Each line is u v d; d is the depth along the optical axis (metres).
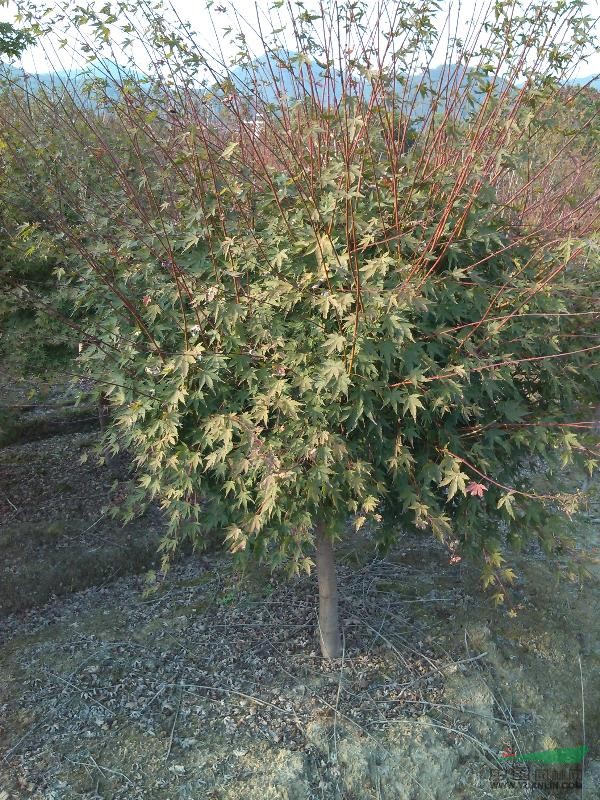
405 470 3.69
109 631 4.81
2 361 5.48
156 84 3.80
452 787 3.97
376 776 3.92
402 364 3.34
